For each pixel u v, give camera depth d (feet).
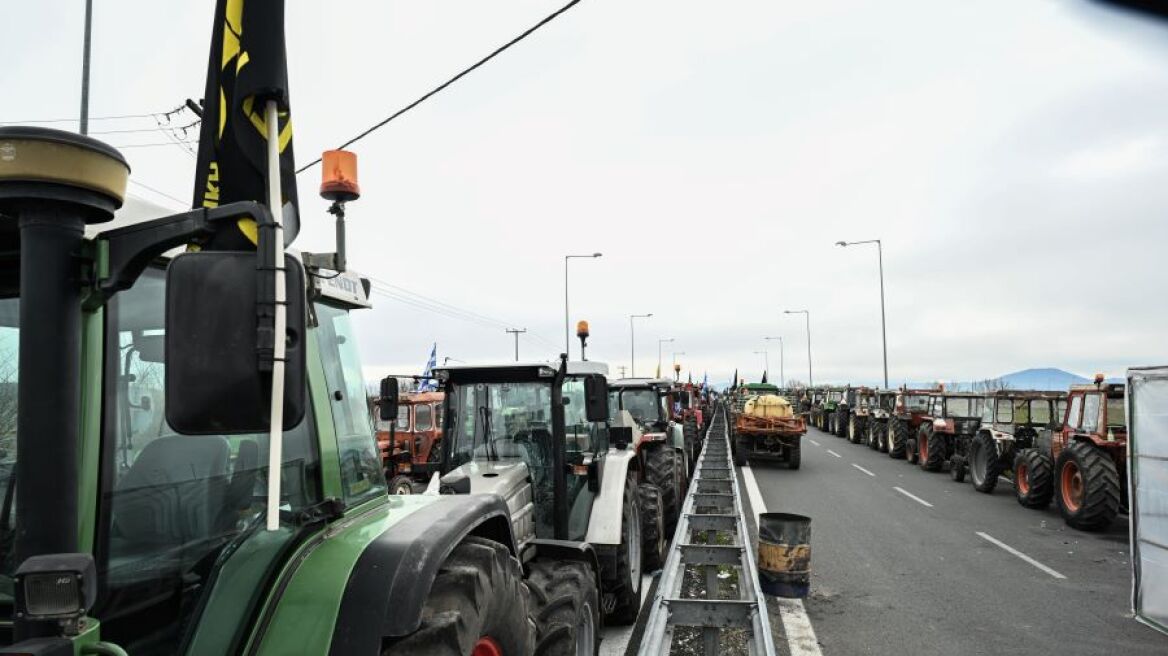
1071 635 18.89
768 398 58.39
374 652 6.00
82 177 4.54
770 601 21.80
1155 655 17.51
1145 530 18.02
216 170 5.40
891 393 74.18
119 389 5.41
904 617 20.34
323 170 6.95
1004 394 46.14
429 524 7.50
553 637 10.99
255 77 5.07
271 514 4.56
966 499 42.34
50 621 4.33
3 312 5.38
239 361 4.50
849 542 30.40
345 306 8.71
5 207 4.61
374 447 8.90
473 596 7.03
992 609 21.08
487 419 17.79
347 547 6.84
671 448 31.76
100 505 5.12
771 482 49.60
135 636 5.37
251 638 6.16
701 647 17.40
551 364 16.94
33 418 4.51
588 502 18.40
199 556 5.99
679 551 16.07
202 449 6.17
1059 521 35.42
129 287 4.98
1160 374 17.54
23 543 4.48
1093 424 34.30
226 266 4.57
